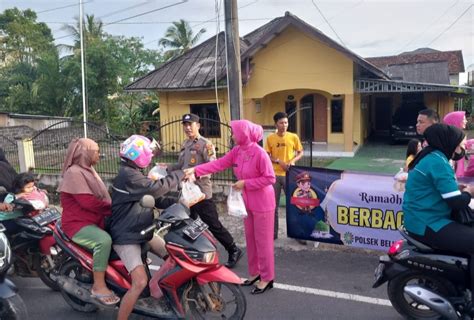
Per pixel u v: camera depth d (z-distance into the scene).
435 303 3.30
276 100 18.88
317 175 5.55
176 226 3.42
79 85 27.38
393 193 5.12
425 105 20.50
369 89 16.80
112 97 29.66
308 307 4.12
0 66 36.34
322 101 18.36
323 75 15.95
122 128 24.89
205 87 16.08
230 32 8.05
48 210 4.59
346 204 5.41
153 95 29.97
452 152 3.33
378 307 4.07
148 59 36.16
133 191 3.45
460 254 3.32
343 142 17.59
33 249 4.51
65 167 3.69
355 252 5.55
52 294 4.59
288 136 5.91
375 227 5.29
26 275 4.70
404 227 3.64
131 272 3.45
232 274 3.45
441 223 3.31
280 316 3.95
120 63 29.09
